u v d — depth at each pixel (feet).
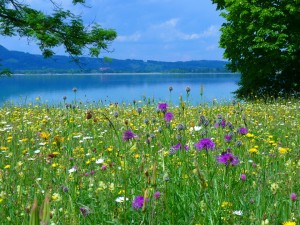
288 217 11.34
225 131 23.12
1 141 23.21
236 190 12.48
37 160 18.53
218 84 310.65
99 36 79.30
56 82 465.47
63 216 11.53
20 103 44.70
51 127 29.50
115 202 12.73
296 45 80.33
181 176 13.88
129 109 38.65
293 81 88.53
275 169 15.99
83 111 36.99
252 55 86.38
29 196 13.37
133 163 16.31
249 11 83.51
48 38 70.90
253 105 52.44
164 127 21.54
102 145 21.67
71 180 14.75
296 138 23.95
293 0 81.25
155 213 11.00
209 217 10.88
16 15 78.74
